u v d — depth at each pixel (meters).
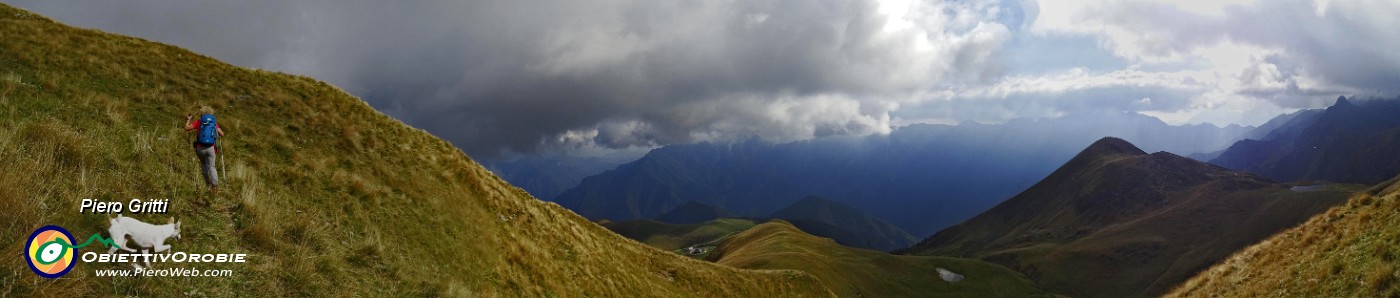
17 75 20.62
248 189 17.94
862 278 168.62
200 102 25.69
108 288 10.97
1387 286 17.19
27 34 26.30
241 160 20.52
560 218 41.94
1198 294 29.17
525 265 27.20
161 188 15.66
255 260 14.48
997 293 191.88
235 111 26.58
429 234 23.30
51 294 10.06
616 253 44.78
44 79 21.17
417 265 20.34
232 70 32.31
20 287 9.90
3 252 10.23
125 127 19.28
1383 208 21.98
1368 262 19.27
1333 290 19.64
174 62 30.25
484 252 25.00
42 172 13.09
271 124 26.53
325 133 28.23
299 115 28.91
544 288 26.88
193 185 16.81
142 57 29.14
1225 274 28.98
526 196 41.16
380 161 27.83
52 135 14.93
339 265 16.73
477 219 27.77
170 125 21.83
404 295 17.77
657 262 51.91
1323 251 22.88
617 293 35.44
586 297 30.44
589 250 38.88
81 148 14.89
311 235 17.23
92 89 22.61
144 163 16.56
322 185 21.98
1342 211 25.53
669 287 46.84
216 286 12.68
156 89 25.12
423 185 27.69
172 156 18.11
